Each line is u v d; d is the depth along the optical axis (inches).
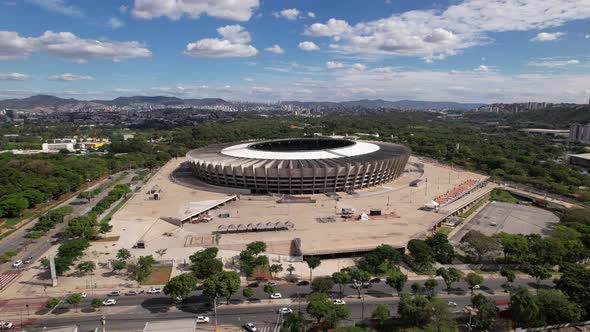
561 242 4889.3
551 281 4399.6
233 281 3774.6
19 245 5452.8
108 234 5762.8
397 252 4692.4
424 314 3358.8
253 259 4589.1
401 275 4003.4
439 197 7618.1
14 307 3804.1
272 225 5880.9
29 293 4082.2
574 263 4717.0
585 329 3484.3
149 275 4458.7
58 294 4057.6
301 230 5841.5
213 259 4446.4
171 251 5098.4
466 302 3912.4
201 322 3535.9
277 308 3801.7
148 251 5132.9
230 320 3582.7
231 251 5098.4
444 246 4840.1
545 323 3444.9
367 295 4074.8
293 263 4781.0
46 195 7628.0
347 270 4330.7
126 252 4719.5
